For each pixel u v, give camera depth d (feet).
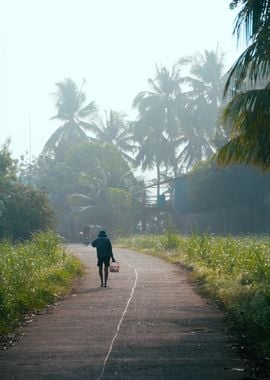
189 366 31.53
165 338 38.86
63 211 261.24
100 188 242.99
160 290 66.49
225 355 34.06
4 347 37.17
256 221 177.68
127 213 230.48
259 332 38.93
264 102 54.60
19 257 79.36
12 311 46.80
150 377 29.30
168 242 137.08
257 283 59.06
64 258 96.12
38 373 30.42
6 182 164.04
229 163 61.98
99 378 29.14
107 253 71.92
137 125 253.03
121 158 253.85
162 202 227.20
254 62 53.67
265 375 29.81
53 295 60.64
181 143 250.16
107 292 65.41
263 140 57.41
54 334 41.01
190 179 184.96
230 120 59.11
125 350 35.37
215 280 67.56
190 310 51.16
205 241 101.14
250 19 54.03
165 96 251.19
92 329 42.45
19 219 160.66
